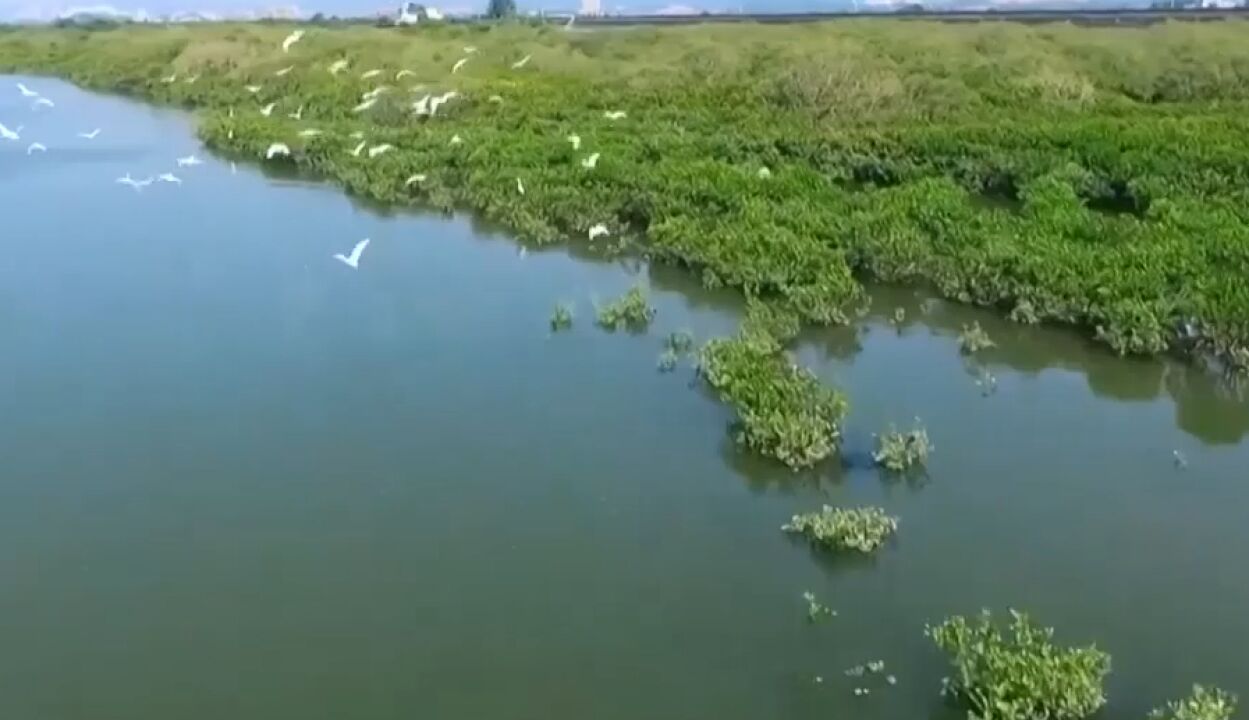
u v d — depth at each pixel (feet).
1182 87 171.22
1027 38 199.82
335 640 52.49
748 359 78.23
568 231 115.03
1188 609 54.24
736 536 60.64
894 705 48.19
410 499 64.23
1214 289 83.76
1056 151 125.59
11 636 52.75
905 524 61.82
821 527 59.11
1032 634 49.67
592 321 91.35
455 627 53.26
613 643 52.08
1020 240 97.35
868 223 102.73
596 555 58.90
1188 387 80.33
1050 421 75.20
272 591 56.08
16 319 90.68
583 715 47.67
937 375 82.43
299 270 104.42
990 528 61.41
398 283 101.14
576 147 132.05
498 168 129.80
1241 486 66.33
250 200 130.82
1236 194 111.65
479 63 203.21
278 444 70.38
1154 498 64.80
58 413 74.33
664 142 136.46
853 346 87.86
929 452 69.82
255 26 271.08
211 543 59.98
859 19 261.44
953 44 197.98
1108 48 187.93
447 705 48.37
